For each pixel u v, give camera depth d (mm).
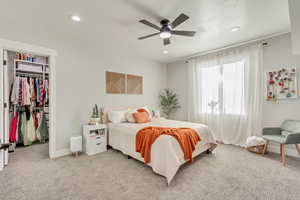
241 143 3510
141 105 4527
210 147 3061
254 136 3178
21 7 1983
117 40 3188
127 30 2723
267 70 3154
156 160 2162
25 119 3584
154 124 3170
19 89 3482
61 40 2961
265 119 3188
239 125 3539
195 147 2539
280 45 2988
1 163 2318
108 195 1727
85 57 3320
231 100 3686
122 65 4059
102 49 3633
